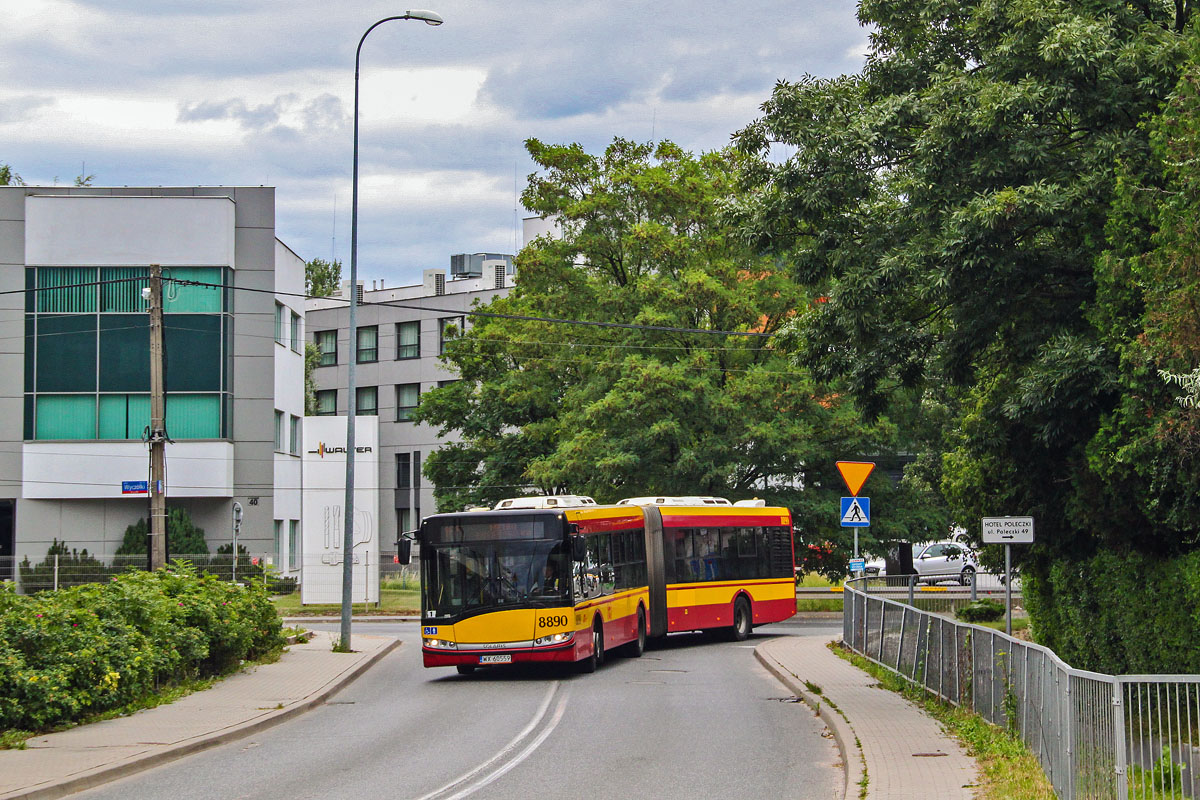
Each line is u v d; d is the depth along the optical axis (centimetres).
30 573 4216
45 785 1172
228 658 2250
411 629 3716
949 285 1661
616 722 1691
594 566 2450
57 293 4819
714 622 3081
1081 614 2041
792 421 4075
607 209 4444
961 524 2502
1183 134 1355
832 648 2692
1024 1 1658
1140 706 881
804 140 1873
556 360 4431
